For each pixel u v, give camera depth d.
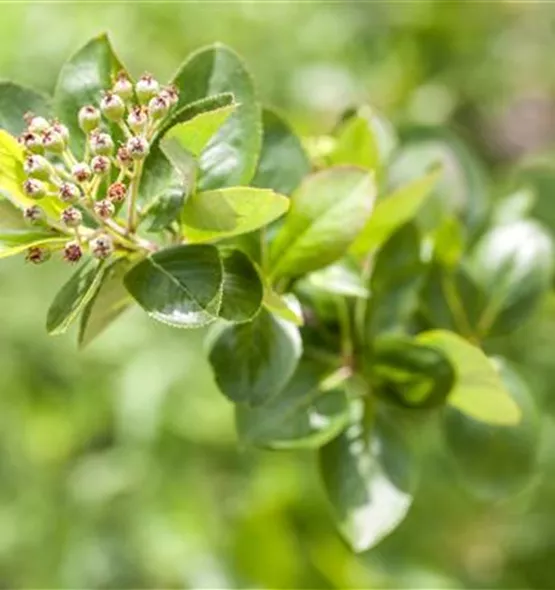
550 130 1.32
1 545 1.06
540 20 1.20
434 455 0.94
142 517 1.04
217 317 0.50
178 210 0.51
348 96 1.11
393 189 0.68
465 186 0.69
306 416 0.58
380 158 0.62
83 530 1.06
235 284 0.52
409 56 1.17
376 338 0.58
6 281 1.08
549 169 0.73
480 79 1.19
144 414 1.01
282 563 1.00
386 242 0.60
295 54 1.11
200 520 1.03
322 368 0.58
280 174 0.57
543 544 0.99
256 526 1.01
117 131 0.53
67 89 0.54
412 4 1.16
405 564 0.98
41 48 1.04
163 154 0.51
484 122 1.31
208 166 0.53
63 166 0.53
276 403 0.57
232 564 1.01
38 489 1.08
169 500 1.04
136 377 1.02
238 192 0.51
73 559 1.05
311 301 0.59
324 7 1.13
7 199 0.51
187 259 0.51
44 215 0.50
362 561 0.98
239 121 0.54
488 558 1.00
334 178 0.56
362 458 0.58
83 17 1.05
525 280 0.65
